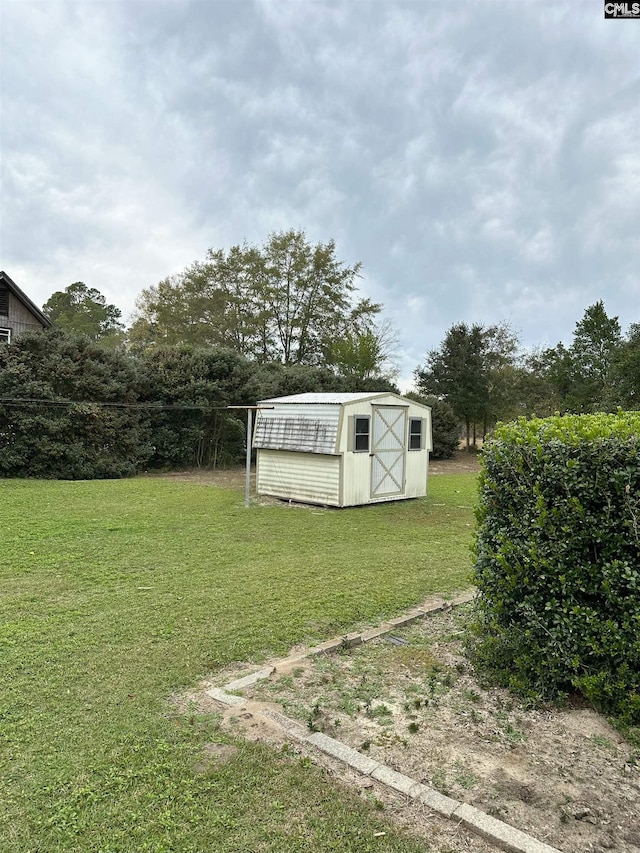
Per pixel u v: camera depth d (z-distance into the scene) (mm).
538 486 3023
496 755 2473
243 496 11008
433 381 24875
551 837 1940
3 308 19844
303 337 31984
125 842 1901
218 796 2143
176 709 2838
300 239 31891
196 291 32156
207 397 16375
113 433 14086
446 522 8617
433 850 1885
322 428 9922
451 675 3307
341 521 8586
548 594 3006
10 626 3938
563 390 23016
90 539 6801
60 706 2832
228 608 4402
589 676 2787
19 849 1860
